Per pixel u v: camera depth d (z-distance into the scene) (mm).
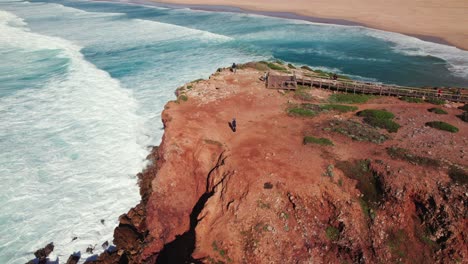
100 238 22031
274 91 33781
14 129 31844
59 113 34969
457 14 77250
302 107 30188
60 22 76375
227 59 51812
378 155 22062
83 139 31109
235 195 20031
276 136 25016
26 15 85312
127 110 36156
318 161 21641
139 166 28234
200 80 37031
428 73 48125
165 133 25922
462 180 18953
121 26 72375
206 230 19422
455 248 17281
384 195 19375
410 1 93188
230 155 22453
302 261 17906
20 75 43406
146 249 21469
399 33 66625
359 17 79062
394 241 18141
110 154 29391
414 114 29719
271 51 56688
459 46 58406
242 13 86375
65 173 27031
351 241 18297
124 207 24359
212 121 27109
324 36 65625
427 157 21594
